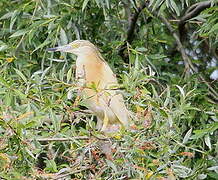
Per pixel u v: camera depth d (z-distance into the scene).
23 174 9.60
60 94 10.44
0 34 13.63
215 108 12.69
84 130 9.90
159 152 9.78
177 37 14.85
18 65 12.76
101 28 14.00
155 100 10.37
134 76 10.32
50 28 12.76
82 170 9.73
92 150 9.85
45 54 12.98
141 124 9.88
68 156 10.63
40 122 10.03
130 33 14.30
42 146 9.98
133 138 9.69
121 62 13.36
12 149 9.60
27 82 10.45
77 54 12.45
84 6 12.24
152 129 9.91
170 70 15.00
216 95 13.84
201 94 12.98
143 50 12.88
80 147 9.77
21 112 10.17
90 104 11.30
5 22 13.66
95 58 12.36
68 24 12.96
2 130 9.55
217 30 12.02
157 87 13.19
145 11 14.58
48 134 9.92
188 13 15.21
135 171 9.61
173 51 15.86
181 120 12.12
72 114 10.05
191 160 11.66
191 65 14.52
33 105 10.19
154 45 14.52
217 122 10.72
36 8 12.92
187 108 10.48
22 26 13.62
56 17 12.88
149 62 12.91
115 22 13.73
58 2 12.99
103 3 12.62
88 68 12.25
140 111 9.94
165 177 9.87
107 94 10.87
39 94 10.41
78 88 10.21
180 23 15.55
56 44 13.44
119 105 11.18
